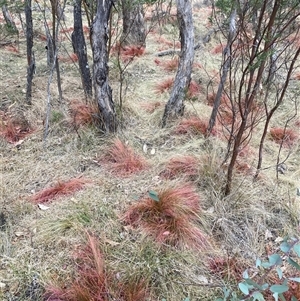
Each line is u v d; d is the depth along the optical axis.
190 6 3.26
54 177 2.87
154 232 2.26
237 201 2.56
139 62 5.40
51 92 4.14
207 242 2.24
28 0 3.47
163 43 6.53
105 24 3.01
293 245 1.21
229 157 2.98
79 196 2.59
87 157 3.11
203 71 4.97
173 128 3.51
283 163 2.95
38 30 6.50
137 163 2.97
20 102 3.91
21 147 3.23
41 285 1.94
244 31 2.20
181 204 2.42
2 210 2.46
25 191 2.71
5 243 2.19
